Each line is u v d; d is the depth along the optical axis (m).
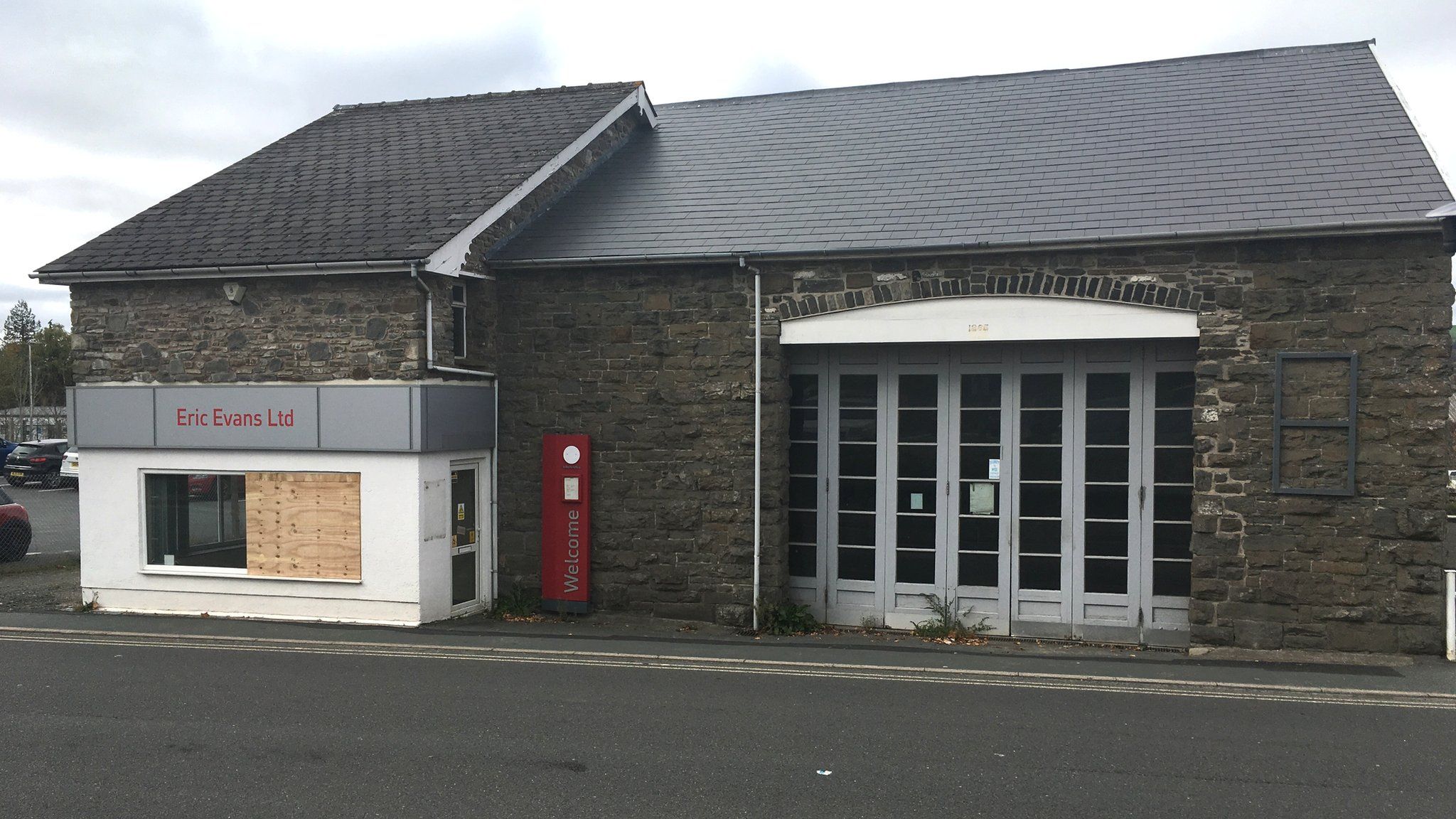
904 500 10.59
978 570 10.38
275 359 10.54
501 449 11.29
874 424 10.66
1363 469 8.87
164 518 11.09
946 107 13.14
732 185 11.92
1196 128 11.16
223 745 6.43
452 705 7.39
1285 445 9.04
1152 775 5.93
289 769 5.98
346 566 10.45
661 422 10.74
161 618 10.73
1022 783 5.78
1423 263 8.67
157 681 8.09
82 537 11.16
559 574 10.94
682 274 10.62
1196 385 9.25
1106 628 9.98
